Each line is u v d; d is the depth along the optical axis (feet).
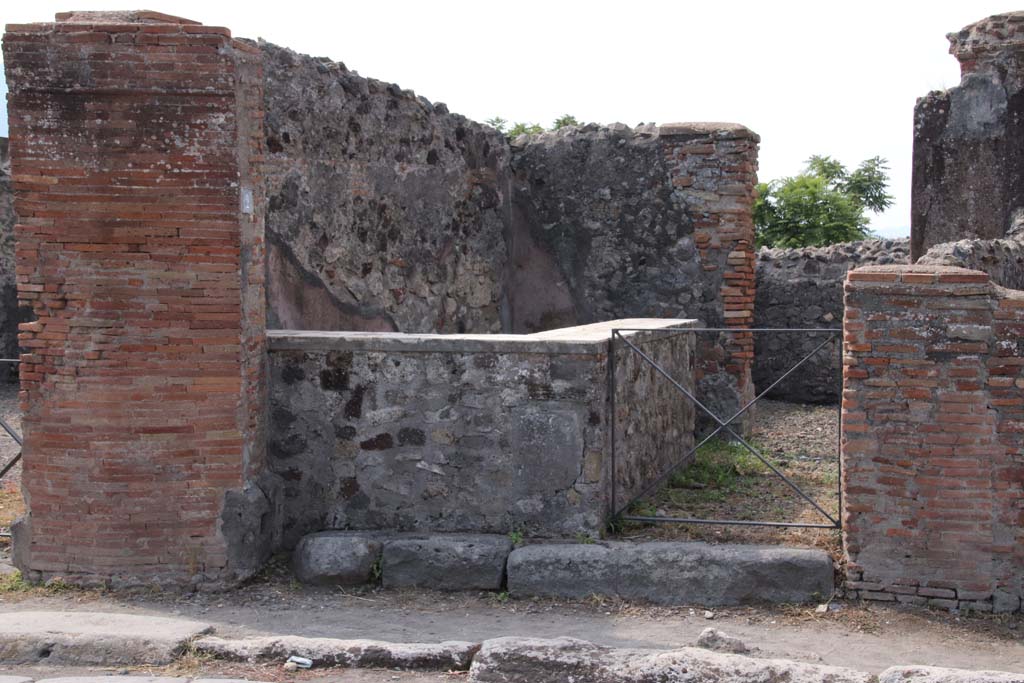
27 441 18.97
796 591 18.69
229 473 19.06
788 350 40.98
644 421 24.04
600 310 35.14
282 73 25.18
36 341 18.71
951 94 36.91
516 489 20.35
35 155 18.31
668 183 33.81
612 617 18.26
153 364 18.61
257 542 19.52
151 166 18.30
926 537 18.33
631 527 21.08
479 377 20.43
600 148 34.88
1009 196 36.27
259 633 17.10
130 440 18.66
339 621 17.87
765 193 63.52
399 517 20.84
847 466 18.65
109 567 18.85
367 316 28.84
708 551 19.06
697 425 32.94
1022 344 17.90
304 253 26.20
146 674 14.80
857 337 18.42
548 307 36.19
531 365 20.21
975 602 18.21
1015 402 17.94
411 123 30.76
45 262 18.48
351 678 14.84
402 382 20.71
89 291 18.43
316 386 20.94
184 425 18.78
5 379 41.57
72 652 15.46
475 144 34.37
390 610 18.53
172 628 16.35
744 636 17.30
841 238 61.57
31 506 19.07
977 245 25.82
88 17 18.79
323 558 19.62
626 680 14.29
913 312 18.16
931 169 37.42
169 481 18.84
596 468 20.08
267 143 24.71
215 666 15.21
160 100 18.24
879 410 18.42
